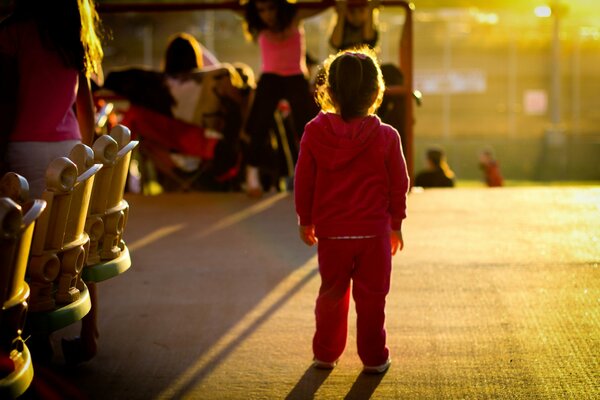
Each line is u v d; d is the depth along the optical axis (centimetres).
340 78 457
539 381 455
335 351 477
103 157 411
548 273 632
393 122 965
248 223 816
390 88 954
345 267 463
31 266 354
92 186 404
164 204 920
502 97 5503
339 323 474
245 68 1089
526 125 5506
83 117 497
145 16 5191
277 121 1065
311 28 4781
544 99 5497
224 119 1037
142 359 500
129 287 630
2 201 281
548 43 5494
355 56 463
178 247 734
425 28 5462
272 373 476
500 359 485
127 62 5197
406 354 495
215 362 493
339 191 456
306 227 473
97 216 416
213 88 1029
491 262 662
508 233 751
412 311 563
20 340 319
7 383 298
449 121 5519
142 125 1052
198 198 952
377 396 442
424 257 679
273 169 1069
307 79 927
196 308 584
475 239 732
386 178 459
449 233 754
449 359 486
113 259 428
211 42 5103
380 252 459
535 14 5375
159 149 1062
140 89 1025
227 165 1055
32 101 459
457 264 658
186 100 1027
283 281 637
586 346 500
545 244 711
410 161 966
